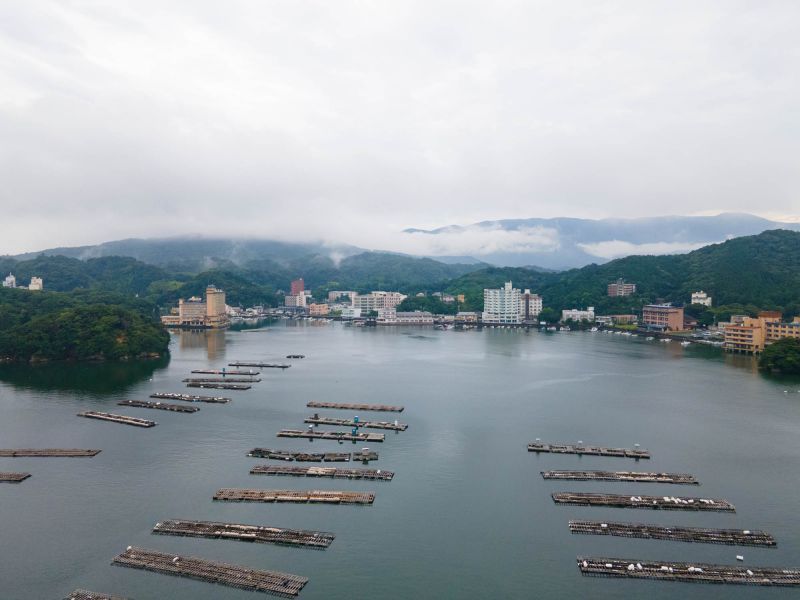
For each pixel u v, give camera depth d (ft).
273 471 510.99
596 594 337.93
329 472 507.71
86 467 525.75
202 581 347.77
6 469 520.83
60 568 362.33
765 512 438.40
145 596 334.03
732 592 339.98
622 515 432.66
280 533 399.24
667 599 333.62
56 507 443.32
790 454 566.77
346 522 419.54
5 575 355.15
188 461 540.93
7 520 423.23
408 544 390.01
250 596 334.03
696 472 519.60
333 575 354.54
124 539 395.75
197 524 411.13
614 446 589.32
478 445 593.83
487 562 369.91
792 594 338.54
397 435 629.92
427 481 494.59
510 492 472.85
